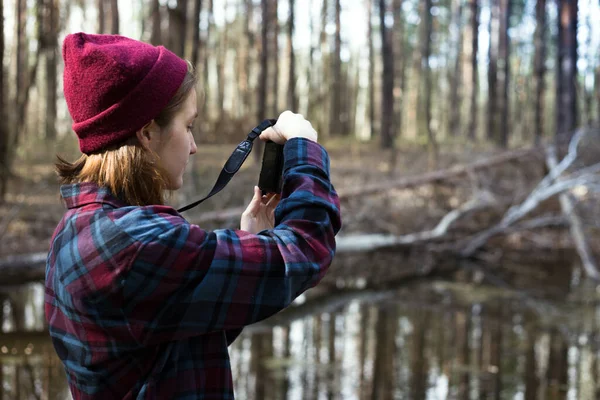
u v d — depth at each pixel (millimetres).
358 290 7262
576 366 4801
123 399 919
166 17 14773
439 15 36812
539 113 22469
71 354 949
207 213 8203
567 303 6855
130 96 916
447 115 35906
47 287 1006
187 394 922
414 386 4277
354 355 4918
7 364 4320
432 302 6762
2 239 7375
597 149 11766
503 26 23828
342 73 34500
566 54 18734
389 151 17562
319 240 954
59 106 21734
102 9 19688
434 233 9383
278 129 1098
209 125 24891
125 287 882
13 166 11625
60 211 8828
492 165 11984
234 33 36844
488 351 5102
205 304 894
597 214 10133
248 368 4547
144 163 942
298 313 6195
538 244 9914
